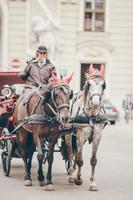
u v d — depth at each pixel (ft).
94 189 46.60
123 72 151.33
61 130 47.14
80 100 47.62
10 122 54.24
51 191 46.16
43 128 46.73
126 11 151.23
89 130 46.85
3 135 54.24
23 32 148.25
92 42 150.61
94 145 46.85
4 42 148.36
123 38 151.43
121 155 71.36
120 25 151.33
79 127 46.83
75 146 51.16
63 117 44.65
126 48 151.33
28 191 46.11
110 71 151.23
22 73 50.70
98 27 151.33
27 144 50.11
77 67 149.79
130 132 107.34
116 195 44.93
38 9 147.23
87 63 150.61
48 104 46.32
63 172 56.13
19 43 148.36
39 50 50.26
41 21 144.66
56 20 149.48
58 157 68.69
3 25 148.46
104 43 150.92
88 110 46.50
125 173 56.29
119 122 137.28
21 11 148.36
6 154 53.93
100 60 151.02
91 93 45.55
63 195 44.57
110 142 88.07
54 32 144.87
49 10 147.43
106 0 151.12
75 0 149.89
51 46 144.25
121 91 151.02
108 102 132.67
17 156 53.21
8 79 60.44
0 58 149.07
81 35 150.30
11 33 148.46
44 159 54.34
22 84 60.85
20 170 57.41
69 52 149.38
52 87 45.88
